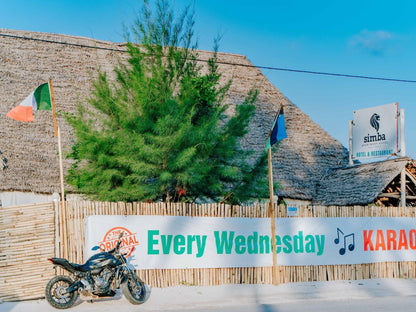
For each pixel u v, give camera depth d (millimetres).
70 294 7738
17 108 9469
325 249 10812
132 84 10516
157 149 9719
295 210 10672
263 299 8773
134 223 9359
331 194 15070
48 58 16391
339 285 10297
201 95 11188
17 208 8594
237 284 9992
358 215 11227
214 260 9875
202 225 9867
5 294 8234
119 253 8266
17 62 15789
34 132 13852
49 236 8664
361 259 11102
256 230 10297
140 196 10203
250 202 11266
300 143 17250
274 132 10422
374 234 11312
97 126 13430
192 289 9375
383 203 15383
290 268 10477
